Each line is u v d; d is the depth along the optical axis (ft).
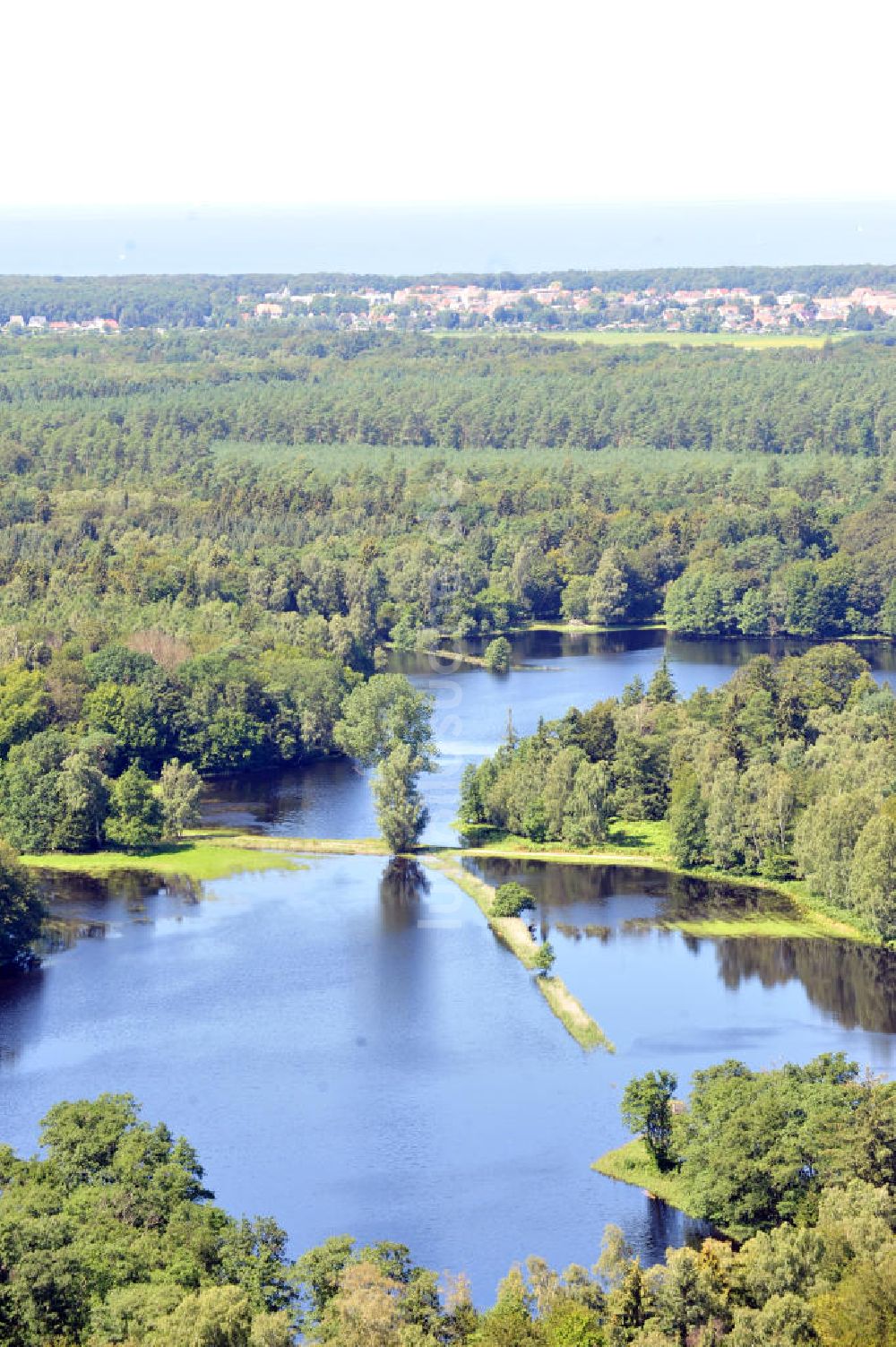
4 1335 642.22
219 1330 618.44
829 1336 629.92
